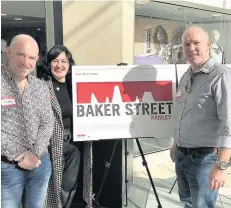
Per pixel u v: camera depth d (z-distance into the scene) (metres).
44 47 3.68
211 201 2.17
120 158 2.99
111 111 2.52
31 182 2.09
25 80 1.99
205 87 2.03
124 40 3.29
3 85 1.87
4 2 4.07
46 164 2.14
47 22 3.62
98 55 3.37
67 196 2.66
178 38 4.38
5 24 4.38
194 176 2.16
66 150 2.55
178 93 2.31
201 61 2.06
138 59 3.74
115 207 3.07
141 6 3.65
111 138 2.53
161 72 2.57
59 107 2.39
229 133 1.90
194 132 2.11
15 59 1.87
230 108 1.92
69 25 3.44
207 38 2.10
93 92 2.48
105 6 3.27
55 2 3.53
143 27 3.77
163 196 3.38
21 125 1.92
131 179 3.53
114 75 2.51
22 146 1.94
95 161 3.05
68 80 2.53
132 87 2.54
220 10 4.56
